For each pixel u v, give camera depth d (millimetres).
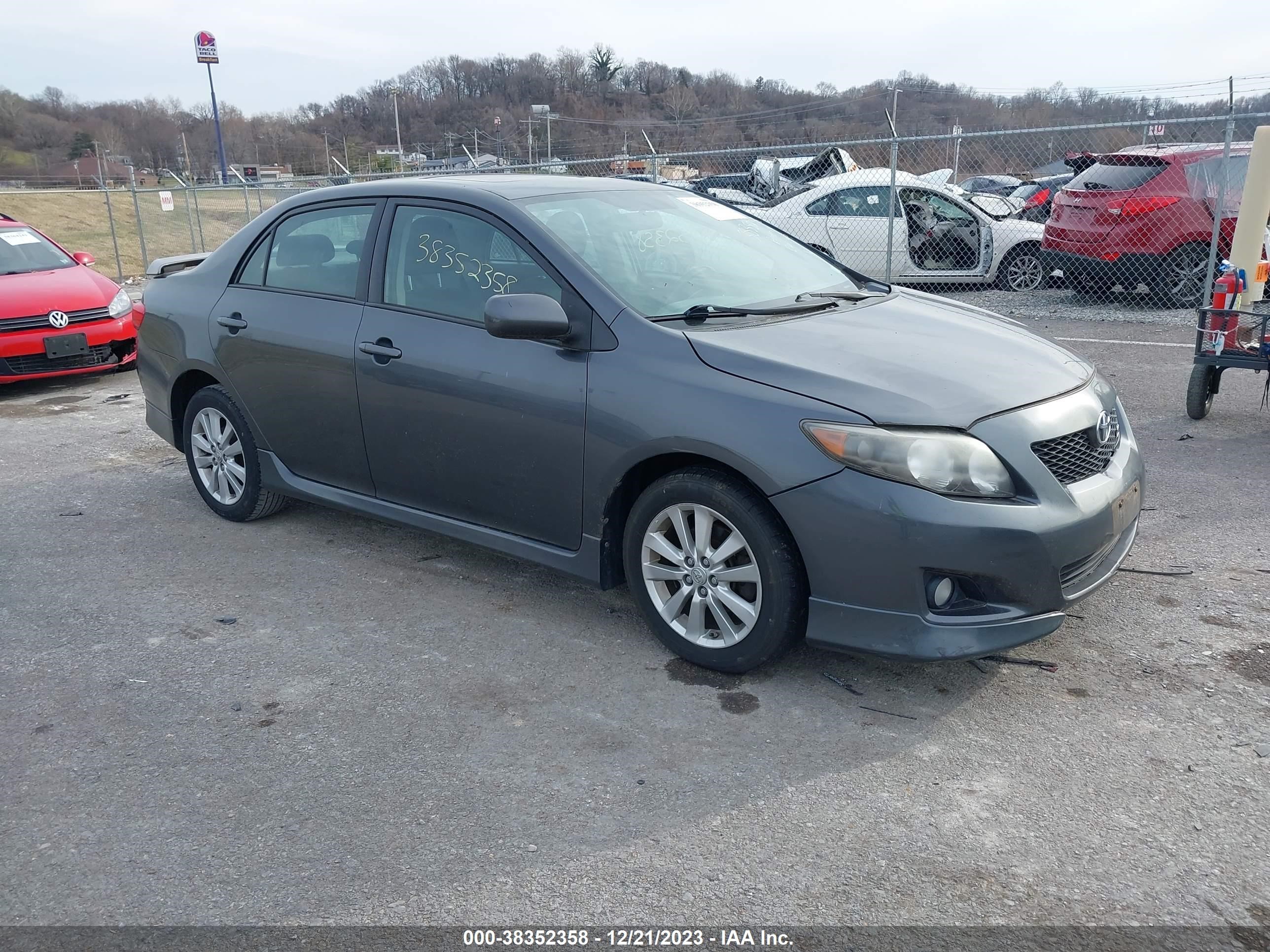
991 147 13289
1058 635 3621
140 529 5082
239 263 4828
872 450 2959
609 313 3510
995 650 3000
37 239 9680
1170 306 10727
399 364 3996
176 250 27031
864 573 3010
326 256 4434
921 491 2936
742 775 2854
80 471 6184
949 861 2477
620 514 3615
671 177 14820
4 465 6340
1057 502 3057
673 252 3998
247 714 3270
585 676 3455
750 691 3312
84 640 3838
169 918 2361
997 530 2930
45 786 2900
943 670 3402
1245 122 9820
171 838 2654
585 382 3479
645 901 2369
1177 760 2859
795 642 3291
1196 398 6391
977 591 3014
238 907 2393
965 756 2914
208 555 4691
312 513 5254
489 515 3922
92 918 2373
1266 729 2994
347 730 3152
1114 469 3381
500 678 3455
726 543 3287
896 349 3414
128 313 9164
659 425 3283
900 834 2584
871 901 2350
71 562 4648
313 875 2494
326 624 3920
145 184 55844
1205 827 2572
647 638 3725
